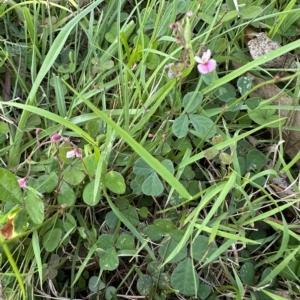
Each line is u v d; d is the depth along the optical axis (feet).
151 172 0.66
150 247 0.70
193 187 0.70
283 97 0.76
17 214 0.59
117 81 0.77
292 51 0.86
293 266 0.66
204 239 0.64
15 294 0.63
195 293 0.62
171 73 0.64
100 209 0.72
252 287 0.65
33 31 0.82
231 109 0.73
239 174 0.67
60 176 0.64
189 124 0.75
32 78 0.77
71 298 0.66
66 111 0.78
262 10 0.78
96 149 0.63
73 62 0.83
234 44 0.84
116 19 0.86
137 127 0.69
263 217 0.64
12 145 0.71
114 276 0.70
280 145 0.69
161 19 0.81
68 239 0.67
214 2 0.80
